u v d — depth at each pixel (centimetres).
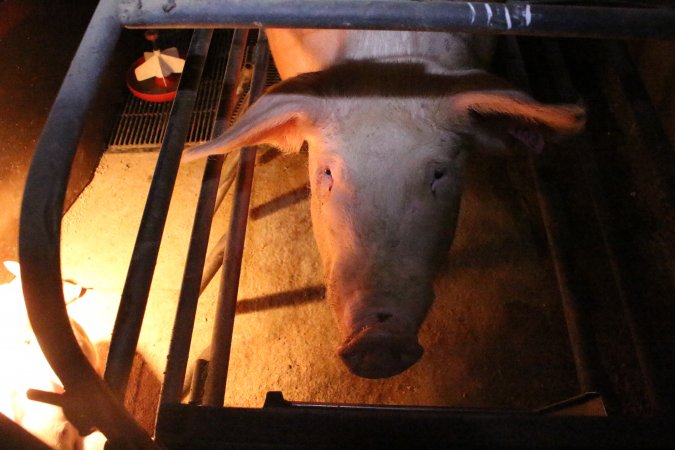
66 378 106
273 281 346
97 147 422
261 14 100
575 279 286
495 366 305
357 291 182
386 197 193
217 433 143
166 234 371
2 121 337
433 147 206
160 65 445
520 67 312
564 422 145
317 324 327
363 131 205
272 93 213
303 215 378
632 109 238
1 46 333
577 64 424
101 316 335
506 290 333
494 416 146
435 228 199
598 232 343
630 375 292
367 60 228
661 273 318
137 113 450
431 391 299
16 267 331
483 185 380
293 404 198
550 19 101
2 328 296
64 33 398
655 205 343
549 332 315
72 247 369
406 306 182
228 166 367
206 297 338
